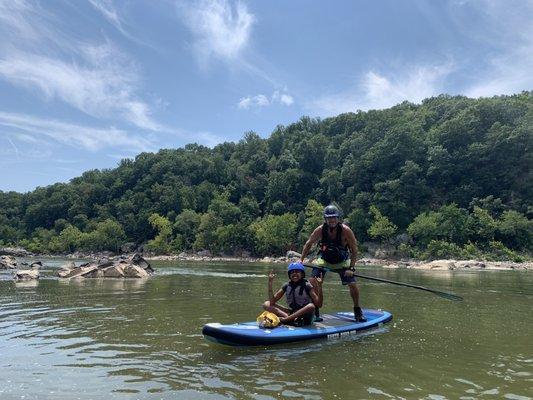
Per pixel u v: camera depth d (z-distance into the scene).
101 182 125.38
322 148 97.44
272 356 5.56
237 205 103.69
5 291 13.23
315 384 4.43
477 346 6.23
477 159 68.94
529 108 72.44
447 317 8.91
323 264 7.90
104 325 7.53
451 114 87.81
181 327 7.38
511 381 4.59
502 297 13.28
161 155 123.12
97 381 4.43
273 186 92.81
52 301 10.91
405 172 70.12
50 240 102.56
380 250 63.25
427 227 59.75
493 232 57.44
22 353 5.55
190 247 88.75
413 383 4.50
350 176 80.94
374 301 11.73
